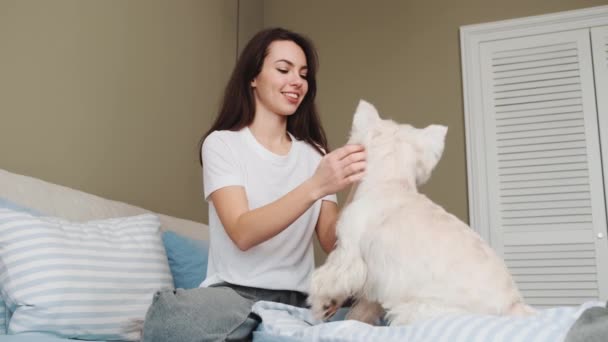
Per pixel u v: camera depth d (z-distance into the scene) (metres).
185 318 1.21
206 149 1.64
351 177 1.33
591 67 3.75
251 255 1.54
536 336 0.93
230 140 1.65
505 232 3.76
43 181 2.02
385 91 4.05
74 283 1.64
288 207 1.35
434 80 3.97
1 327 1.58
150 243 2.00
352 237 1.28
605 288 3.54
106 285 1.72
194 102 3.25
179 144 3.07
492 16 3.95
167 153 2.96
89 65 2.50
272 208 1.37
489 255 1.18
